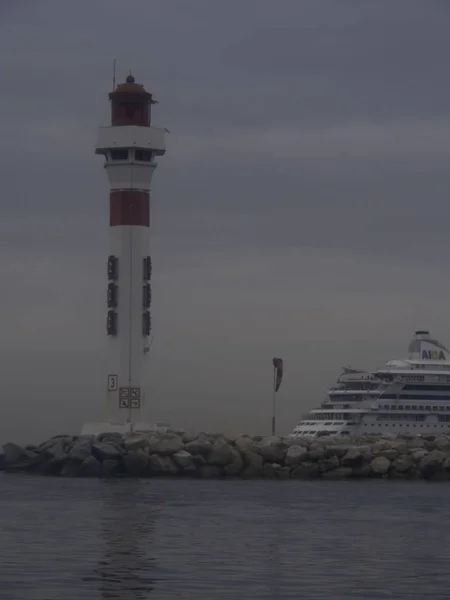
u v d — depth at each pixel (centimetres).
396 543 15412
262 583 11656
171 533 16288
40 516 18912
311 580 11919
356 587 11512
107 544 14775
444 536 16375
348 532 16788
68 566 12625
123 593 10925
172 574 12156
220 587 11362
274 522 18212
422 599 10919
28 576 11838
